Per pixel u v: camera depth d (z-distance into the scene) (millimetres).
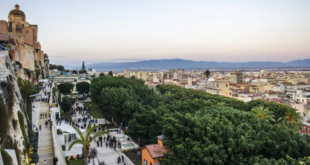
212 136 35375
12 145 29141
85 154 34219
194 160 31734
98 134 35375
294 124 58656
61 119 65312
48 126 50969
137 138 56969
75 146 50719
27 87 57875
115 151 50656
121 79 114312
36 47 107312
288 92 162750
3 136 27297
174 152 35719
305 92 138125
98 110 90812
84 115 79938
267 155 34094
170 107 58500
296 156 31188
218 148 32125
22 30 95812
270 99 120438
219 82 112625
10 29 92438
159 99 73500
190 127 39094
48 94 80312
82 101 107750
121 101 67938
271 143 33250
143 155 41844
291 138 34750
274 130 38344
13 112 33594
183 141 37438
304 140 33781
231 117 43812
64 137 52469
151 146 40938
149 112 54156
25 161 31500
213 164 31328
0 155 21875
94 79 124375
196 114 47219
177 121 40156
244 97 116125
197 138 36781
